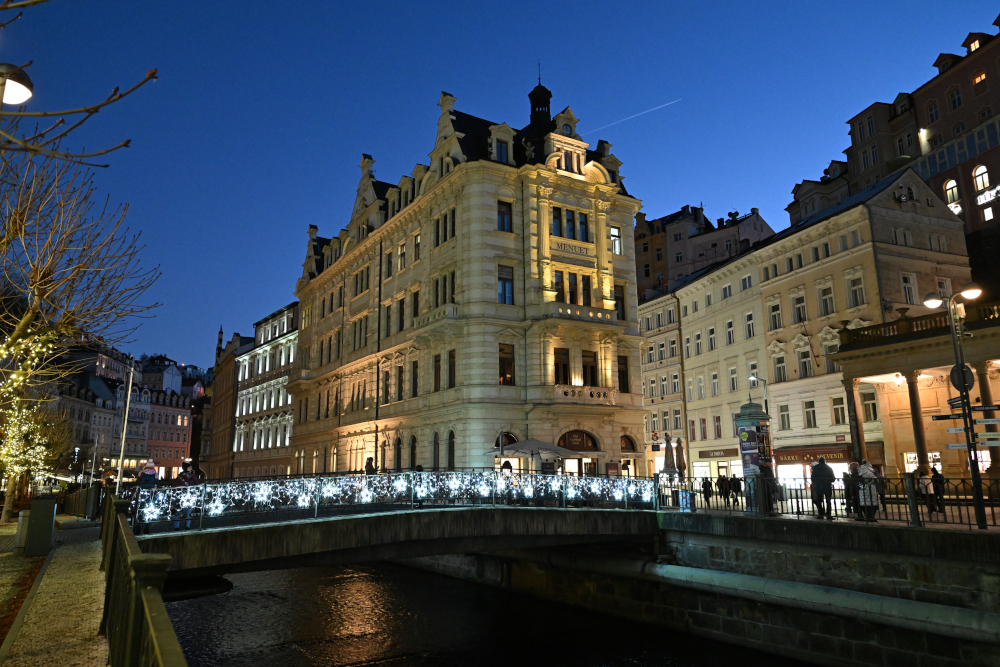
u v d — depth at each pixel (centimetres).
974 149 5306
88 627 1062
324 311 5969
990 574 1515
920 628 1580
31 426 3203
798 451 4172
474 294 3781
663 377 5788
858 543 1764
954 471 3238
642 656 2003
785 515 2119
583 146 4225
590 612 2547
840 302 4056
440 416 3903
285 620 2498
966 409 1791
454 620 2486
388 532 1938
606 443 3931
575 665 1964
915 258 4022
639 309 6159
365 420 4806
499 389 3719
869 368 3008
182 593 1831
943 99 5816
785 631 1898
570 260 4022
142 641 534
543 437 3725
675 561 2323
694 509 2430
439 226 4241
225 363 9150
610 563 2419
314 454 5722
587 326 3872
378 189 5328
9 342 1112
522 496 2466
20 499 3700
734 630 2039
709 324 5262
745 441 2488
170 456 13438
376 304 4894
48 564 1691
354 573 3512
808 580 1881
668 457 3403
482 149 4216
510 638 2242
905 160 5941
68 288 1184
